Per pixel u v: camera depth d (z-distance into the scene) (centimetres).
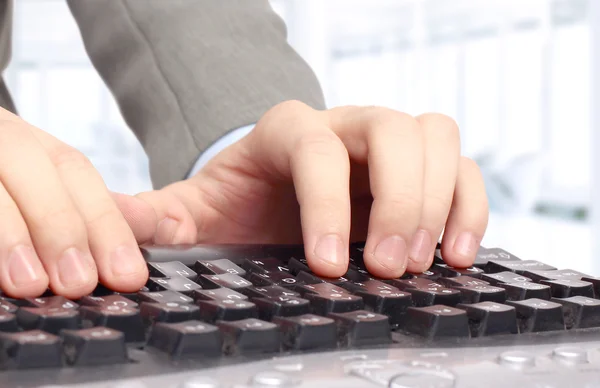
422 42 424
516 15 387
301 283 49
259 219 72
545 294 49
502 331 45
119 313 42
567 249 270
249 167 70
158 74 89
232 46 89
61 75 438
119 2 94
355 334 43
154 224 62
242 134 83
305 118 63
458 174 61
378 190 56
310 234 54
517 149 383
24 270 46
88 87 437
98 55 96
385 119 59
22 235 46
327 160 57
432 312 45
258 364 40
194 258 53
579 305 47
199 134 84
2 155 49
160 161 86
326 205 55
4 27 89
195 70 87
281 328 43
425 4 421
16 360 39
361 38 432
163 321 42
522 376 41
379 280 51
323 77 227
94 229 50
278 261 53
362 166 63
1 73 90
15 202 48
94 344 39
